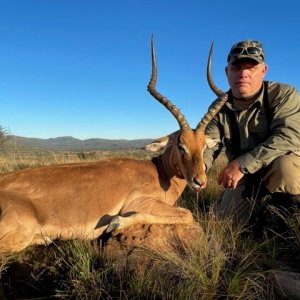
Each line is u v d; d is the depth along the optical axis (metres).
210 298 0.98
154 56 1.52
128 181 1.40
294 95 1.45
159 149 1.49
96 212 1.33
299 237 1.27
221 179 1.39
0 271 1.12
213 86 1.55
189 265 1.04
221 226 1.33
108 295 0.99
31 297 1.06
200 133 1.44
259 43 1.47
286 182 1.41
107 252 1.16
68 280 1.06
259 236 1.45
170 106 1.45
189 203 1.84
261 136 1.50
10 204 1.24
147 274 1.02
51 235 1.29
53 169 1.39
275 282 1.04
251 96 1.48
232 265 1.14
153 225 1.28
